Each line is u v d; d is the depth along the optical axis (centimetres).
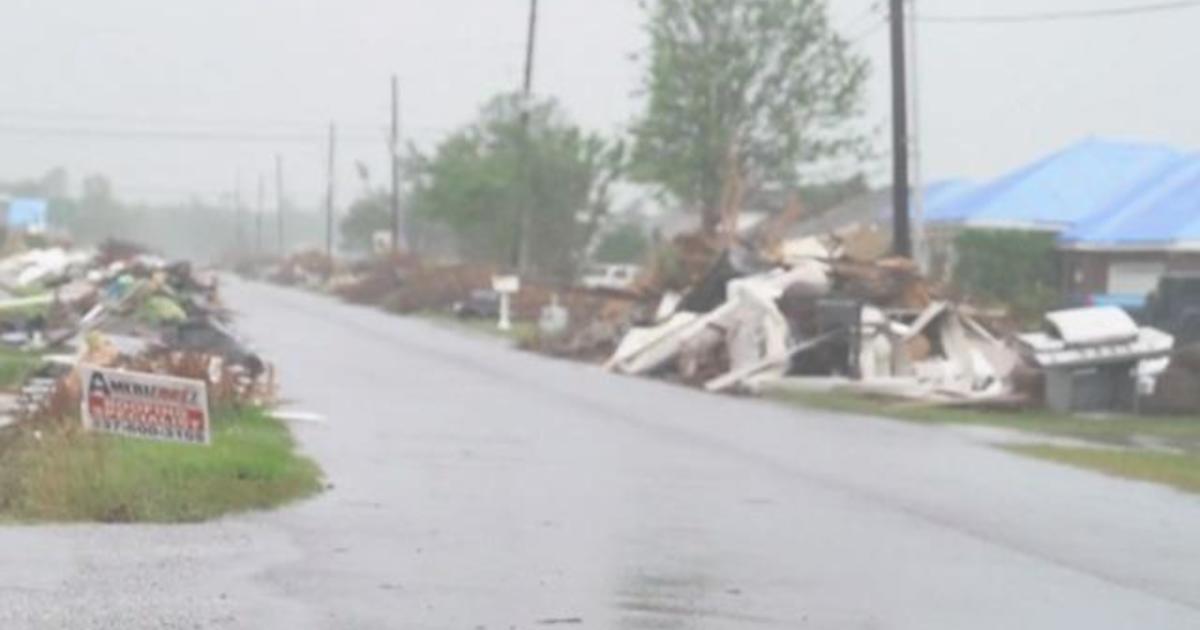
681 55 13925
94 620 2536
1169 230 11944
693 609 2805
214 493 3744
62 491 3588
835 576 3180
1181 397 7325
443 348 11094
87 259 16212
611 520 3800
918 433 6388
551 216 17812
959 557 3466
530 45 17788
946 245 13225
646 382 8725
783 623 2714
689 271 10650
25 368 6794
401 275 18888
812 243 10119
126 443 4097
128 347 6738
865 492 4497
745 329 8725
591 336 10550
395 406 6612
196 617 2583
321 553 3222
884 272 9062
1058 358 7412
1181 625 2812
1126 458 5569
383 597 2805
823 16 14100
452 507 3919
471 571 3086
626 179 17412
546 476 4575
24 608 2606
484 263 18838
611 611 2756
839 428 6488
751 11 14062
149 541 3288
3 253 18838
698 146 13875
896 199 9519
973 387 7988
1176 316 8750
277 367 8531
